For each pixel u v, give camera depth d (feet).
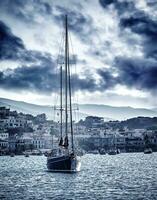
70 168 318.45
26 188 239.91
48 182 270.87
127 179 295.89
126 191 221.05
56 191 224.12
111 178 303.48
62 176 306.96
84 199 192.34
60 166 322.55
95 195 205.98
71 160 315.99
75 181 275.39
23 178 308.81
